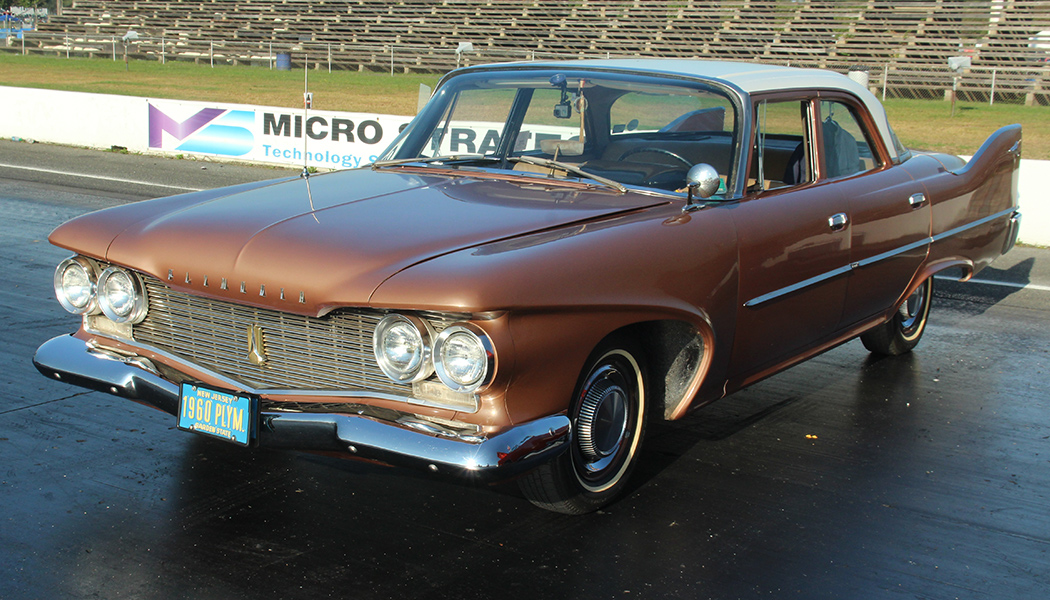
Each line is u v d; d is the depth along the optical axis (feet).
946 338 19.27
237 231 10.10
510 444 8.80
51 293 19.98
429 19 114.32
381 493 11.23
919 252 15.55
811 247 12.63
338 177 12.50
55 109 51.98
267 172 43.75
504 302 8.61
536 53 102.42
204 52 120.47
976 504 11.56
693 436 13.48
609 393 10.44
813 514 11.10
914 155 16.47
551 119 13.06
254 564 9.51
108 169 41.96
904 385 16.16
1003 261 27.78
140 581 9.12
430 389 9.20
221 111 47.44
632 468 11.09
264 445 9.60
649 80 12.73
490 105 13.51
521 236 9.84
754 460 12.67
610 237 9.98
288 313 9.65
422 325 8.91
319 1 122.52
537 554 9.89
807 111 13.43
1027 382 16.51
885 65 83.35
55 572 9.23
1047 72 80.18
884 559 10.09
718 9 102.58
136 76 98.94
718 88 12.35
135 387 10.40
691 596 9.19
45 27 137.39
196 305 10.28
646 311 10.04
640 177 12.09
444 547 9.98
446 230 9.87
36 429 12.73
